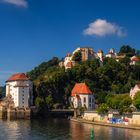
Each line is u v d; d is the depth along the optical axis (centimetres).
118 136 15750
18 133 17300
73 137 15762
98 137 15450
